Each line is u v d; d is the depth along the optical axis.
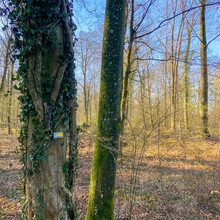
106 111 2.51
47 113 1.79
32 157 1.79
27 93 1.82
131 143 2.95
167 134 4.64
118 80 2.52
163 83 14.02
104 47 2.54
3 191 4.10
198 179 3.84
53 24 1.80
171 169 5.02
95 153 2.59
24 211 2.01
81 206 3.38
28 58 1.79
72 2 2.10
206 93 9.83
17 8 1.79
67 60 1.91
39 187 1.81
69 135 2.06
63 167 1.94
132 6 5.37
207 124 8.56
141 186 4.08
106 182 2.46
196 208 3.32
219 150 6.27
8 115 10.33
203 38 10.34
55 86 1.82
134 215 3.10
